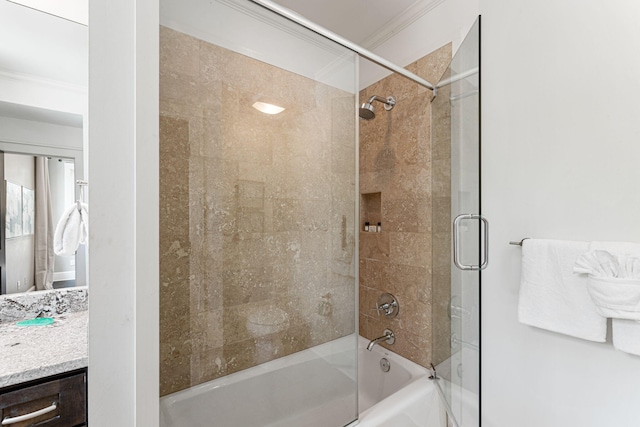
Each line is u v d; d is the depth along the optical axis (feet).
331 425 4.48
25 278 4.53
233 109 4.00
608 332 3.06
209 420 3.88
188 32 3.43
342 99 4.57
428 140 5.36
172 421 3.57
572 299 3.17
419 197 5.56
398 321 6.00
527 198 3.84
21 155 4.51
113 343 1.77
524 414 3.82
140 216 1.84
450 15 4.99
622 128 3.05
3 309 4.31
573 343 3.34
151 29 1.90
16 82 4.44
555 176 3.56
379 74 6.43
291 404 4.59
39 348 3.46
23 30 4.40
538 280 3.44
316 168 4.74
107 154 1.75
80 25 4.77
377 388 6.23
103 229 1.74
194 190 3.73
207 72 3.66
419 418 4.70
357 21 6.04
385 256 6.30
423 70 5.46
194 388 3.79
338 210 4.75
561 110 3.51
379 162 6.44
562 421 3.43
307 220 4.80
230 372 4.12
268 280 4.51
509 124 4.04
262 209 4.43
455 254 3.94
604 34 3.17
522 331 3.85
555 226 3.56
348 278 4.75
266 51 4.15
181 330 3.68
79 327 4.16
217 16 3.65
